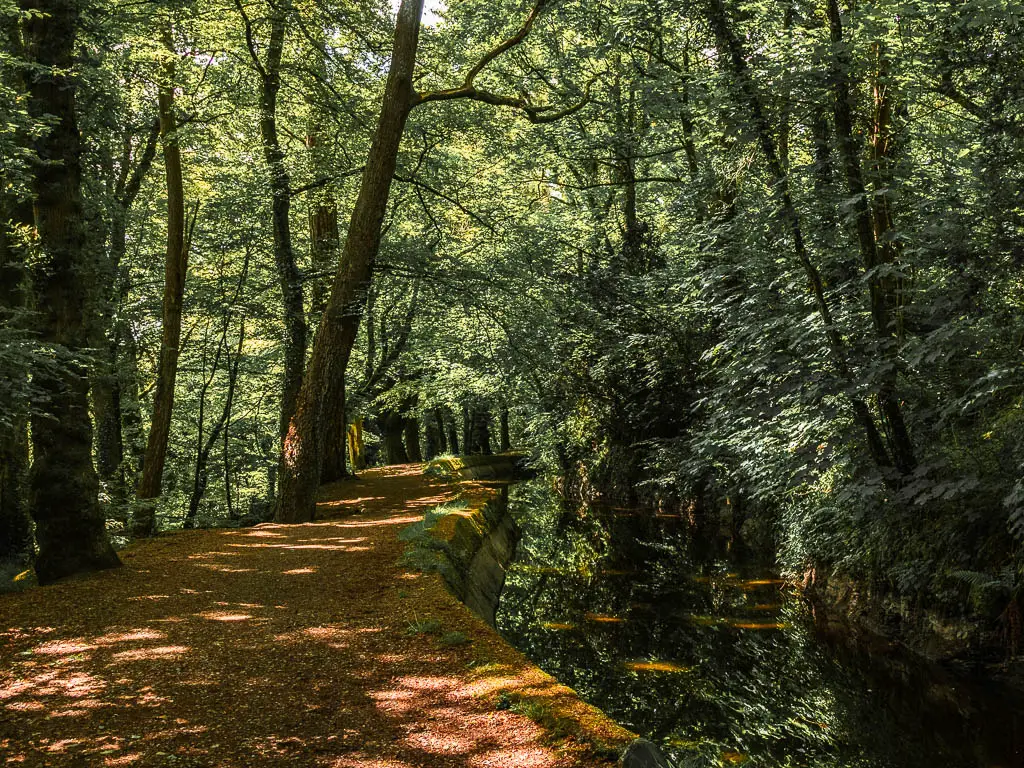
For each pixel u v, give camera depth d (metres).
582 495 21.16
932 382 7.61
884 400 7.49
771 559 12.21
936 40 7.06
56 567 7.80
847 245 8.12
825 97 7.53
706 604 9.97
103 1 9.53
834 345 7.70
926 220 7.00
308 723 4.28
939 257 7.06
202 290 16.58
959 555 7.14
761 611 9.53
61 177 7.75
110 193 13.08
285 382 15.46
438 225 15.88
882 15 6.98
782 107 7.61
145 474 12.88
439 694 4.67
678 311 15.09
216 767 3.74
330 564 8.56
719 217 9.30
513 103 13.29
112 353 14.49
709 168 9.22
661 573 11.94
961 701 6.57
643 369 17.17
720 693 6.93
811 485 8.63
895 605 8.05
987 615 6.79
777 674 7.39
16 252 9.68
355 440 27.22
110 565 8.16
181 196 13.23
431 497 15.34
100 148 11.89
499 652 5.37
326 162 15.88
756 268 8.67
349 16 14.09
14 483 9.16
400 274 13.29
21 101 7.75
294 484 12.25
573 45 17.38
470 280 13.38
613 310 15.98
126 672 5.07
